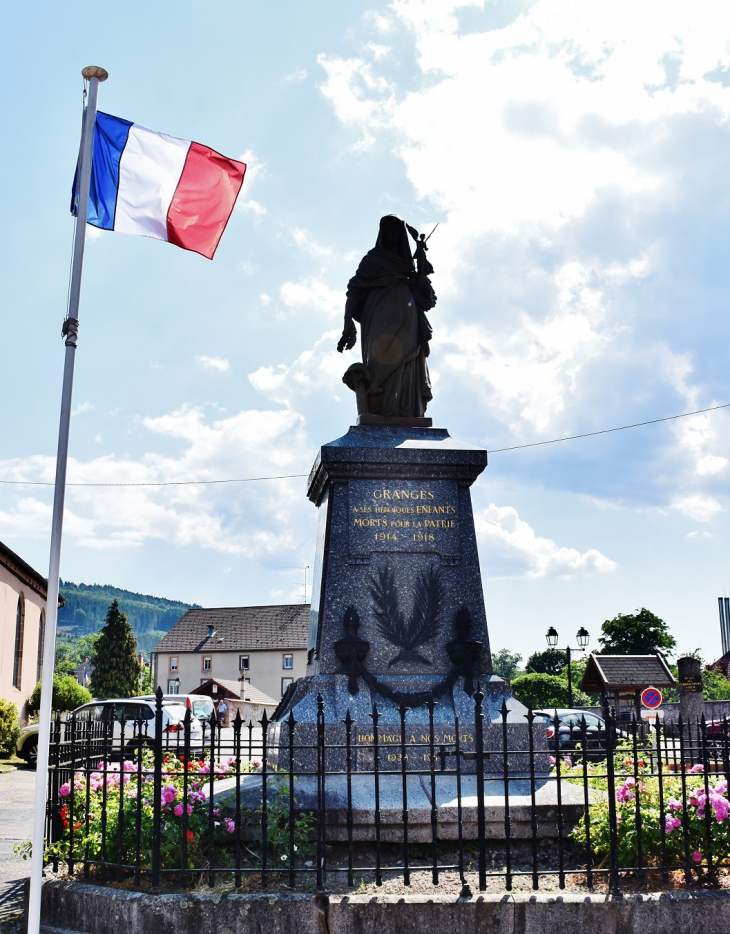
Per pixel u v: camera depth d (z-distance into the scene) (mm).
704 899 5953
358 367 9859
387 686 8445
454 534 9102
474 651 8641
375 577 8898
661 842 6523
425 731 8172
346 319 10336
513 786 7816
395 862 7051
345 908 5836
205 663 68625
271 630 69250
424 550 9016
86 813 6824
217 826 6797
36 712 36531
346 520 9000
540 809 7227
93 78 7672
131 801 6805
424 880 6391
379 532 9008
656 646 63250
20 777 21125
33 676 38156
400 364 9938
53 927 6363
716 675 76438
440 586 8945
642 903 5906
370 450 9062
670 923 5898
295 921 5863
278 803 6934
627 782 6934
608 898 5930
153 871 6242
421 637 8781
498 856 7129
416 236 10477
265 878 6141
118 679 70875
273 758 8500
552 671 80000
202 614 72000
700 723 7500
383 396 9945
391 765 8086
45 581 38812
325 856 6680
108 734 7172
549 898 5918
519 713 8461
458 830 6461
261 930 5855
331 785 7594
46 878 6695
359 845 7113
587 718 19641
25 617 36844
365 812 7109
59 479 6660
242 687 52219
